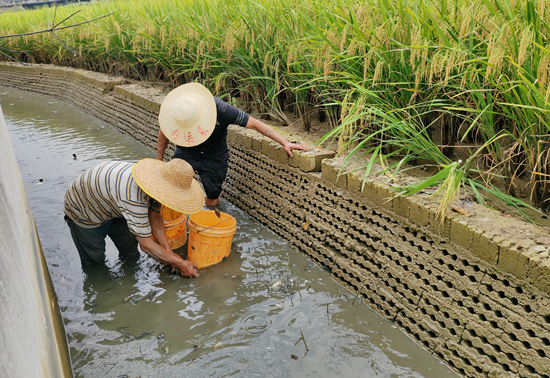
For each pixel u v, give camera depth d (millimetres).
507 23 2771
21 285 1479
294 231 4359
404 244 3191
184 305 3479
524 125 2961
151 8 8492
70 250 4324
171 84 8102
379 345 3041
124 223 3986
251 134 4965
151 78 8930
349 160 3906
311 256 4133
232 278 3805
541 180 2871
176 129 4191
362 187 3254
